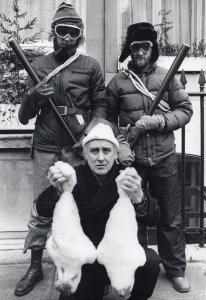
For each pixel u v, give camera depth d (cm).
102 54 450
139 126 282
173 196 302
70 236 229
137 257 229
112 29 446
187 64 451
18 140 353
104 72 452
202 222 354
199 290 300
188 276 319
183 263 307
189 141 446
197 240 370
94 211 240
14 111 360
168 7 468
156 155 293
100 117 297
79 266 230
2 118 360
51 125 298
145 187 302
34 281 303
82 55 304
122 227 229
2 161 359
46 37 435
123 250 228
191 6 469
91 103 306
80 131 294
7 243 358
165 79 280
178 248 306
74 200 240
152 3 464
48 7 434
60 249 229
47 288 302
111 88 304
